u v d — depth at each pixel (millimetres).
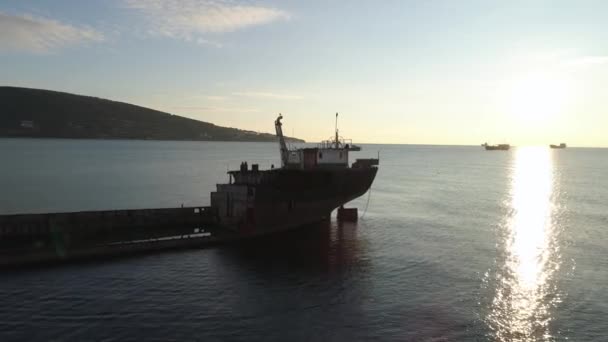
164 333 25141
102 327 25688
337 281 34625
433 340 25000
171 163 171500
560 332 26109
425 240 48719
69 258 37938
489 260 40656
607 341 25000
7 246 40375
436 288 33156
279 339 24797
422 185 110188
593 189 103562
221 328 25984
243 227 48781
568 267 38594
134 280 33781
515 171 169125
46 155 192000
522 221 60688
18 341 23797
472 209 71188
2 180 98188
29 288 31438
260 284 33688
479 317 28047
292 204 52625
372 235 51094
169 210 52469
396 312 28656
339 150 58094
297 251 43469
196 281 34031
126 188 91062
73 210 64938
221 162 181625
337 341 24719
